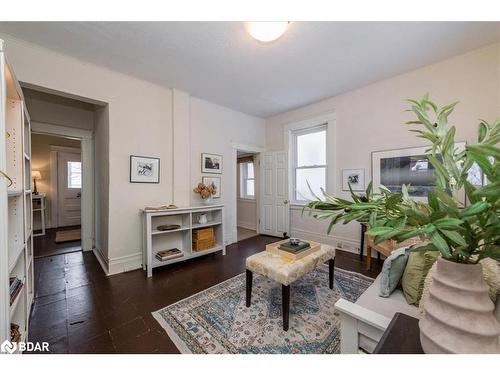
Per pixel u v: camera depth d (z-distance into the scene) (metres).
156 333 1.66
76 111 3.65
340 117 3.68
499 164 0.49
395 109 3.08
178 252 3.09
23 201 1.68
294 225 4.47
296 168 4.52
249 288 2.01
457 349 0.58
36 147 5.21
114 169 2.84
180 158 3.45
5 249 1.15
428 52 2.50
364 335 1.06
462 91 2.56
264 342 1.57
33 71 2.27
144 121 3.11
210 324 1.77
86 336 1.63
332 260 2.31
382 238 0.54
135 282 2.55
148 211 2.78
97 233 3.58
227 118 4.25
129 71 2.85
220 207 3.59
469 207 0.51
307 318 1.84
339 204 0.73
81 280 2.61
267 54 2.49
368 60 2.64
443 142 0.70
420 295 1.36
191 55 2.50
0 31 2.07
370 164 3.34
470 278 0.61
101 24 1.98
